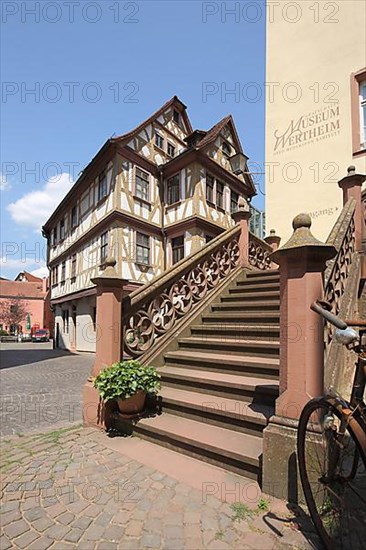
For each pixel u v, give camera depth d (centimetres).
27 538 182
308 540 173
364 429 162
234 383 328
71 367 1100
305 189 774
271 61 862
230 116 1633
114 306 382
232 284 609
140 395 343
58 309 2183
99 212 1469
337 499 179
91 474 253
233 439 271
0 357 1474
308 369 211
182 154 1414
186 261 523
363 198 539
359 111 712
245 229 664
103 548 172
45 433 366
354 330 176
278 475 211
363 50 716
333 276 321
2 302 4006
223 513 197
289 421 213
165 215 1511
